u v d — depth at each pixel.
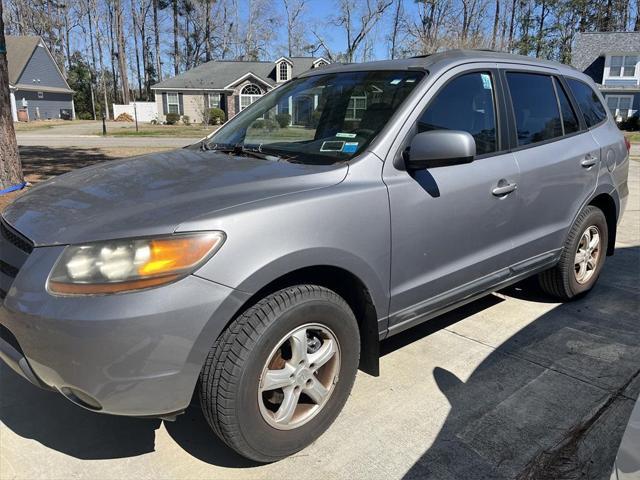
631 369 3.33
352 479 2.39
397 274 2.75
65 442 2.59
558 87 3.94
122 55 57.41
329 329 2.49
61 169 11.45
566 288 4.18
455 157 2.57
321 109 3.24
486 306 4.30
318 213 2.36
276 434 2.37
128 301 1.96
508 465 2.49
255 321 2.20
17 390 3.02
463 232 3.04
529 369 3.32
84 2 63.50
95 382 2.00
